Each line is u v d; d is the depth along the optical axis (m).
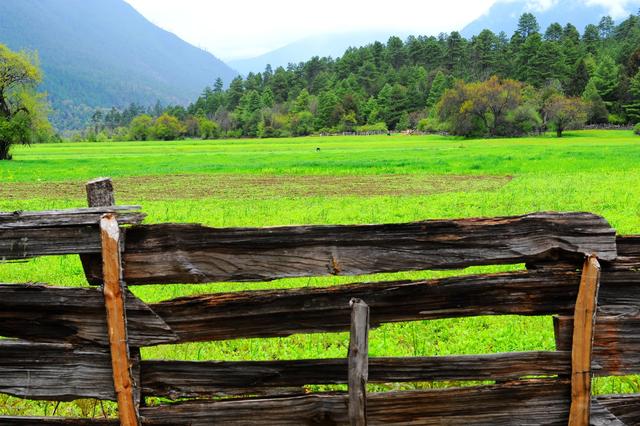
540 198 20.70
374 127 159.25
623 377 5.11
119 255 3.35
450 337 6.46
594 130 122.50
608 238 3.58
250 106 195.62
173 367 3.54
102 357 3.47
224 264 3.48
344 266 3.53
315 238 3.51
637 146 65.06
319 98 179.88
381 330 6.71
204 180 35.88
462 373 3.62
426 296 3.56
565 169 35.44
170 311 3.47
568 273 3.59
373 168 41.78
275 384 3.57
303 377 3.57
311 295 3.50
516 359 3.64
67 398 3.50
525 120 109.38
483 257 3.58
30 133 62.66
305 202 22.66
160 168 47.19
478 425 3.62
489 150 63.44
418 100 172.25
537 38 166.88
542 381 3.64
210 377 3.55
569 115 106.31
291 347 6.18
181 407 3.52
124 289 3.39
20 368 3.49
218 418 3.53
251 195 26.75
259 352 5.96
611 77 138.00
